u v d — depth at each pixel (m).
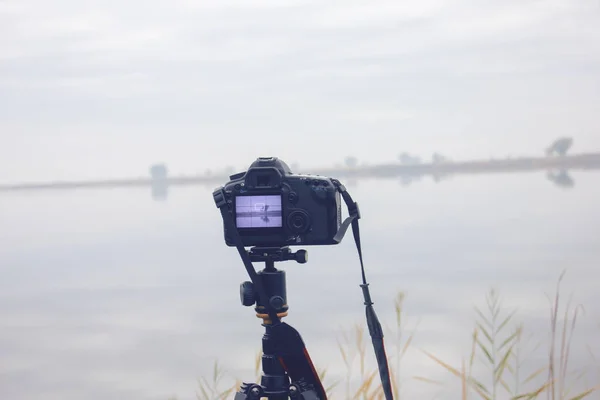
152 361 8.31
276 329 2.90
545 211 31.91
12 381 7.72
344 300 11.54
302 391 2.93
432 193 56.88
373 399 3.92
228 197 2.99
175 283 14.89
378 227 26.45
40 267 19.12
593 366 6.43
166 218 41.28
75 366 8.27
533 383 5.93
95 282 15.62
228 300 12.43
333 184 2.99
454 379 6.44
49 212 61.59
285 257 3.01
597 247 17.64
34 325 10.94
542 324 8.81
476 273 14.01
